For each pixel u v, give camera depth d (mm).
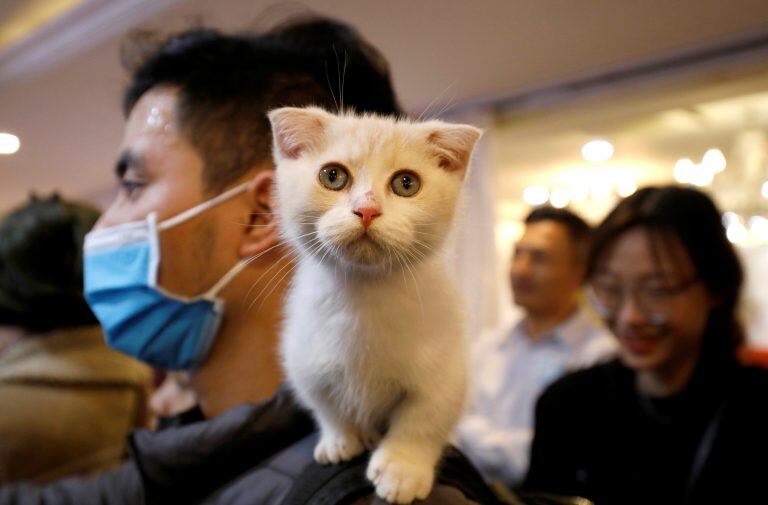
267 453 796
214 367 963
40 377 1287
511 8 2248
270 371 930
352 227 673
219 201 920
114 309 954
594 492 1467
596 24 2408
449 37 2492
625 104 3074
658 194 1387
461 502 661
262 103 933
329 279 723
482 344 2428
